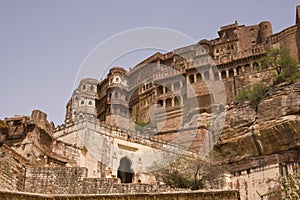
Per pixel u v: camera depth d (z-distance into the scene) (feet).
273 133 136.98
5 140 105.40
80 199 53.88
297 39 237.86
